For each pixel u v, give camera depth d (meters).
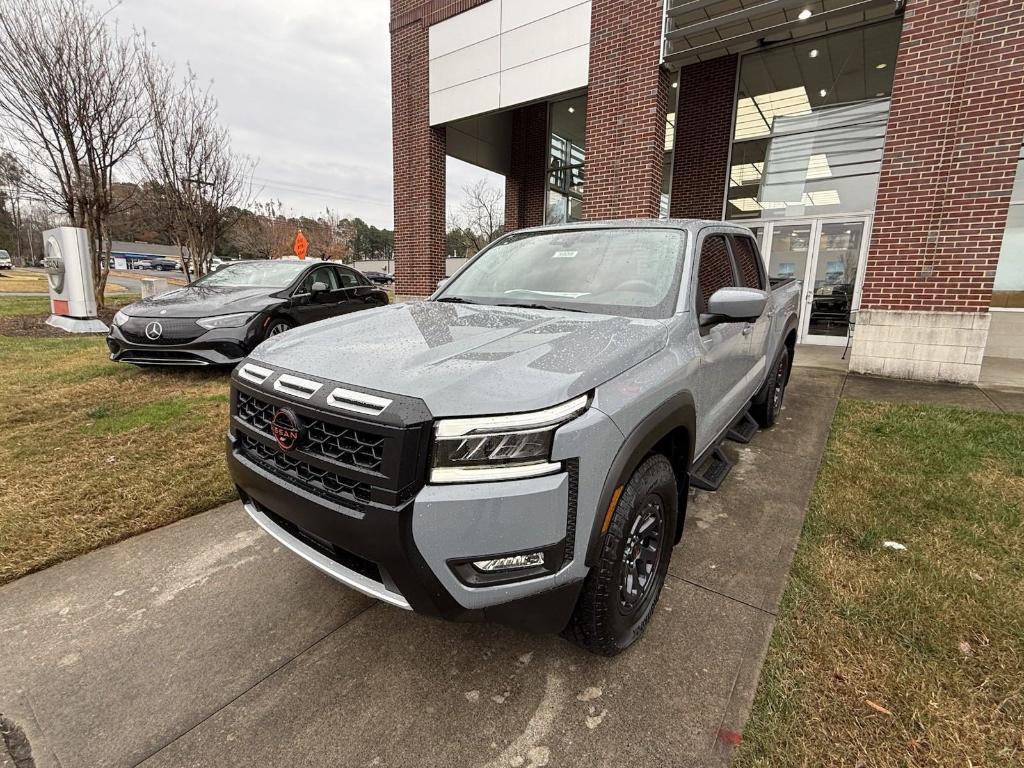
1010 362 8.52
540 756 1.67
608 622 1.90
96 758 1.66
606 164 8.95
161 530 3.01
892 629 2.18
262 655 2.10
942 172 6.54
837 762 1.62
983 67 6.16
